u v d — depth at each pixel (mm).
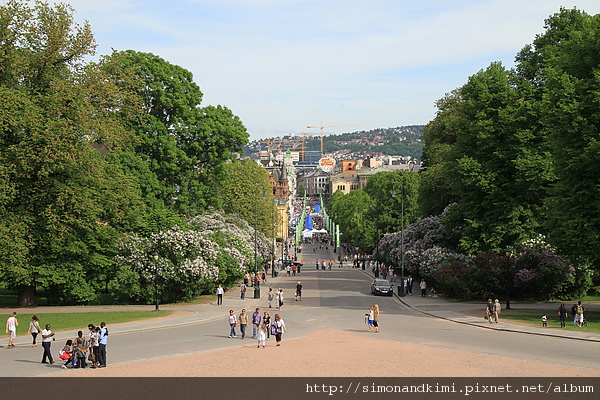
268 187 119875
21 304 52906
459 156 63938
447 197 81250
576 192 44219
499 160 61156
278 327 33812
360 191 185750
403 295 66688
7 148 45344
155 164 66125
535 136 59375
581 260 49344
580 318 40125
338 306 57250
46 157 44719
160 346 33562
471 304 57312
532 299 59344
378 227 114688
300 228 187125
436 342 34344
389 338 36219
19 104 45625
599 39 45031
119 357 29812
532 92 62906
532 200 61719
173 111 70250
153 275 56781
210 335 38594
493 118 61938
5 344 34156
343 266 123688
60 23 49344
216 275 60094
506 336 36812
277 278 94250
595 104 43812
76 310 51406
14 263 45562
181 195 69438
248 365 27188
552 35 62938
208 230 70188
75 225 50406
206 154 73750
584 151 43156
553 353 29984
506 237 61406
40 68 49094
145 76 68062
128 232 60625
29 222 46844
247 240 82250
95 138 50625
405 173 115688
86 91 49344
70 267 51625
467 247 62062
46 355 28156
